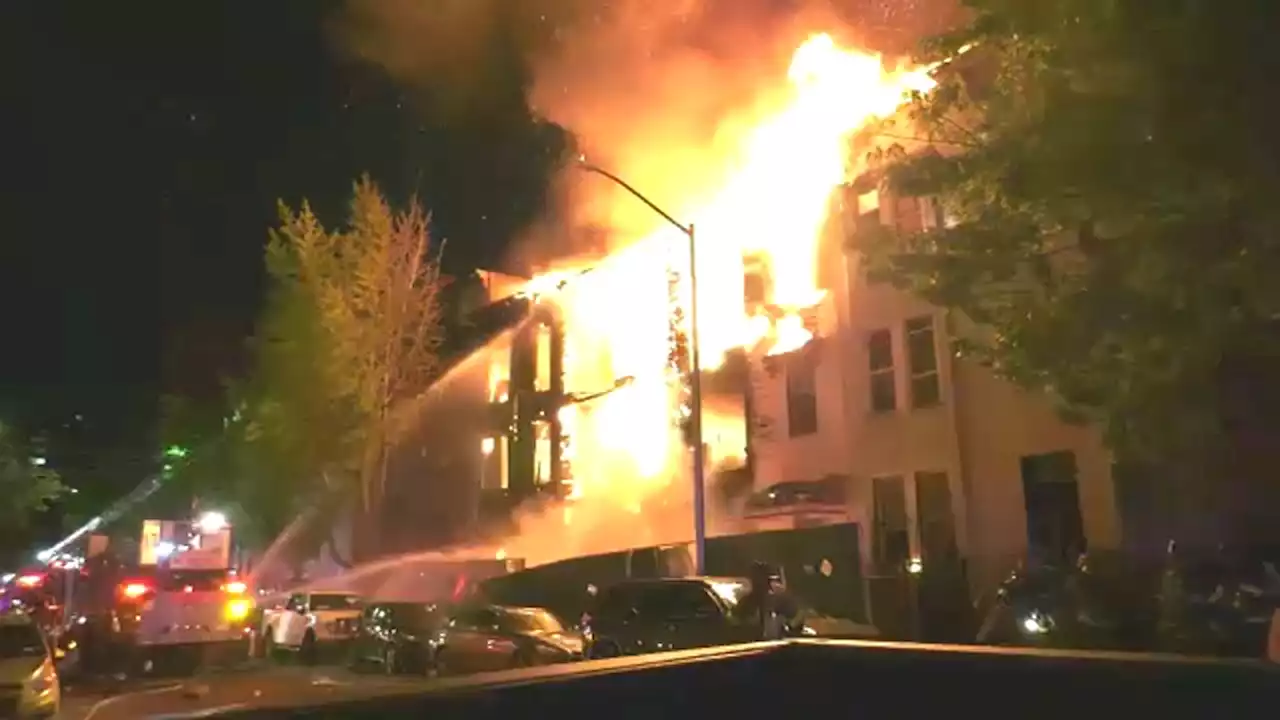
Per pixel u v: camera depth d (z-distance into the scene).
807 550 22.42
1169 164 9.13
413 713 3.28
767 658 4.05
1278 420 12.18
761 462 28.20
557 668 3.70
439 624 20.28
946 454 22.34
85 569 27.52
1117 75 9.17
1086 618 15.18
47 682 13.80
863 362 24.78
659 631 16.78
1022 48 10.89
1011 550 20.77
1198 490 17.20
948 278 12.90
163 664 21.97
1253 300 9.56
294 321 35.66
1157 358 10.77
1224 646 13.64
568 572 26.94
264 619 25.62
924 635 19.88
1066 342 11.58
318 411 35.38
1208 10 8.37
